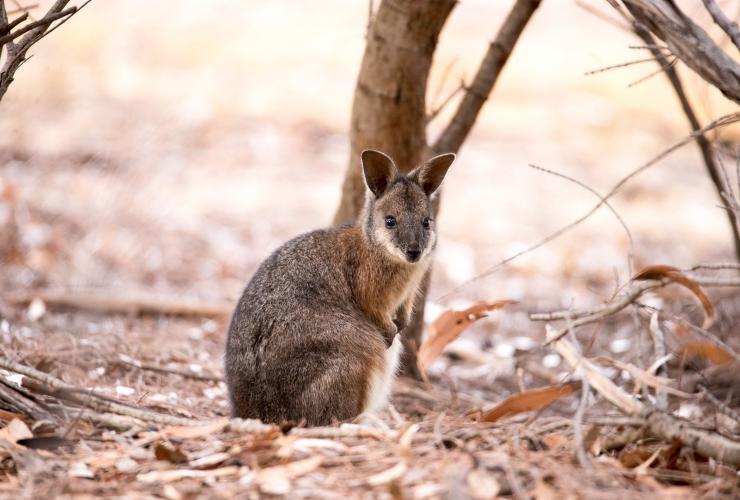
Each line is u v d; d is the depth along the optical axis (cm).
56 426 764
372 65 1086
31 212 1789
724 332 1251
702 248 2012
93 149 2236
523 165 2591
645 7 721
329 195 2259
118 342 1192
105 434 761
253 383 868
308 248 949
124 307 1430
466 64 3027
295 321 878
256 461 686
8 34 798
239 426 757
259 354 870
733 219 1189
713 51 702
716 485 660
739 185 847
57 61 2956
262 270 924
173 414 932
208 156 2422
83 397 812
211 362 1205
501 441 725
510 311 1650
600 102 3106
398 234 946
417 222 966
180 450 706
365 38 1115
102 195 1936
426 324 1380
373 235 955
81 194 1939
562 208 2308
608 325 1482
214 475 674
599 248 2016
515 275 1850
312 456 693
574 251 1983
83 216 1836
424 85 1097
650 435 721
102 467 695
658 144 2806
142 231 1859
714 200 2392
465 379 1297
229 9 3753
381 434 727
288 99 2908
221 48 3325
